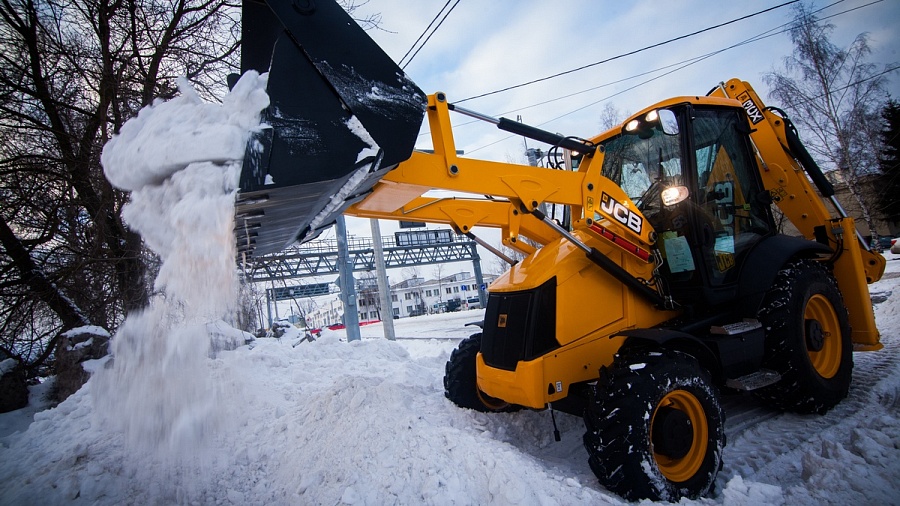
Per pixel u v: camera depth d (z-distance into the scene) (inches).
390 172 99.6
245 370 203.6
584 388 130.6
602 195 130.2
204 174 73.7
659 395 107.3
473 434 142.8
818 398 143.8
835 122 801.6
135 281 272.8
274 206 84.5
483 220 148.8
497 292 140.0
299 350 252.5
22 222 267.3
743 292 144.4
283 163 77.2
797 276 147.5
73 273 270.4
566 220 173.6
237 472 122.8
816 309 157.4
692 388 113.0
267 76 80.4
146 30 295.6
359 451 116.3
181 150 74.7
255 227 92.4
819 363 153.3
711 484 110.7
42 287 268.8
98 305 273.9
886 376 170.1
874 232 818.8
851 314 169.8
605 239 130.2
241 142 75.2
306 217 97.9
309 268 1123.3
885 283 456.8
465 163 109.0
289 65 82.1
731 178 154.0
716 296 140.3
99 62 282.8
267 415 155.6
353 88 84.8
